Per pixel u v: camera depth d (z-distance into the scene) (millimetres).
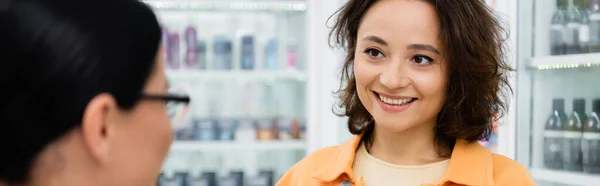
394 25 1001
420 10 1005
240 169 3500
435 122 1110
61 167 581
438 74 1025
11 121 546
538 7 1986
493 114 1153
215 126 3262
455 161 1066
